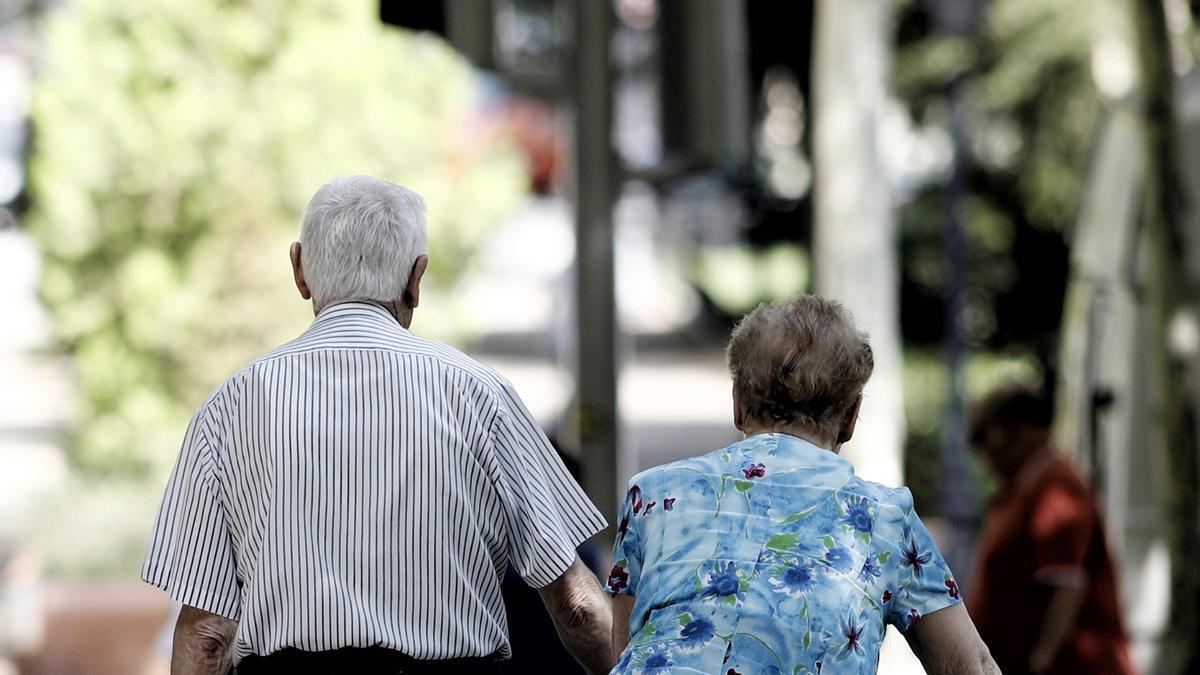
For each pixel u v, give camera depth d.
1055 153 48.34
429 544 8.44
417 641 8.36
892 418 22.31
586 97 19.70
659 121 19.53
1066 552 17.27
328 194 8.95
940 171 49.81
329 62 33.53
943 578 8.41
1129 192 23.31
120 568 23.72
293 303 33.03
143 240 32.84
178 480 8.68
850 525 8.30
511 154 36.34
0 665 22.84
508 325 86.12
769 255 70.38
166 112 32.78
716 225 97.75
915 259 49.62
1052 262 49.31
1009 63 47.56
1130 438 23.30
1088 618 17.44
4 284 70.25
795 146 59.50
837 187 22.42
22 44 54.28
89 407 32.72
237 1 33.12
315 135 33.50
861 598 8.14
